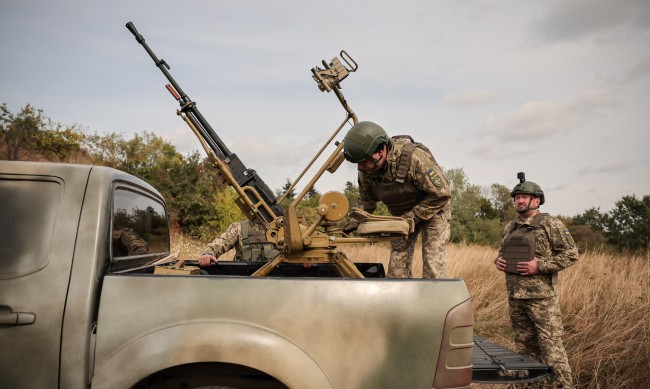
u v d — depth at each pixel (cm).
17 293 192
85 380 189
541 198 404
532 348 397
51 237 201
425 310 201
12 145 2305
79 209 205
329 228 286
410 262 373
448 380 199
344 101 321
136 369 188
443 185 317
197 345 190
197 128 316
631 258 799
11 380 188
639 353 405
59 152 2523
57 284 195
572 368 400
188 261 357
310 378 191
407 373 197
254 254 438
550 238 380
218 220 1892
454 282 207
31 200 205
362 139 296
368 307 199
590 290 562
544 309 375
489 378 240
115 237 226
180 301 196
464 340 202
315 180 292
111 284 197
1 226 200
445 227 345
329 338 197
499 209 3247
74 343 190
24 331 190
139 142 2938
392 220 260
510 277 394
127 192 256
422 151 326
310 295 199
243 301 197
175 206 1881
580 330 471
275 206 308
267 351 191
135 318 193
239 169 310
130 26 312
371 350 197
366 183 370
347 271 271
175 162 2045
